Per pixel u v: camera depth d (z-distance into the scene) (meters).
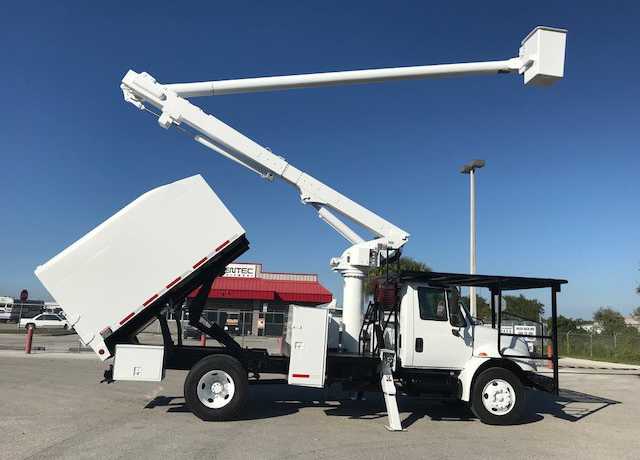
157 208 8.88
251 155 9.92
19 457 6.11
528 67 8.92
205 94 9.69
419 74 9.20
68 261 8.59
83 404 9.63
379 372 9.48
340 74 9.26
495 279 9.66
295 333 8.95
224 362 8.65
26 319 46.47
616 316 51.81
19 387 11.30
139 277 8.73
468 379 9.32
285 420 8.80
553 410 11.14
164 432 7.57
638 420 10.26
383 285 9.93
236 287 41.44
